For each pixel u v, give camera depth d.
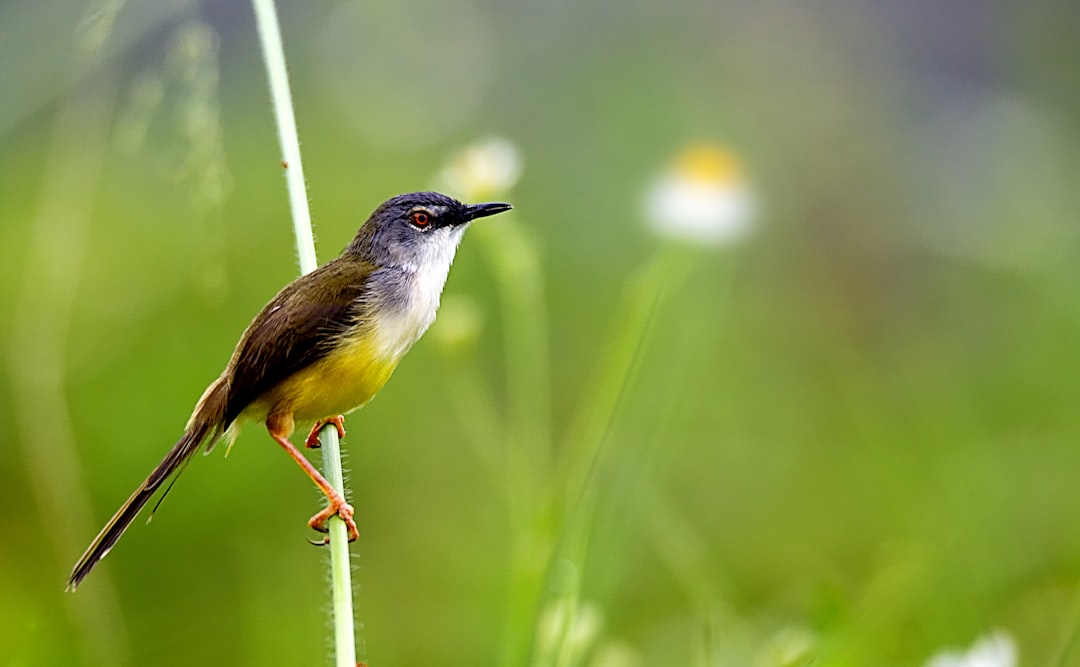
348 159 17.47
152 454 12.90
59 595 11.24
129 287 13.88
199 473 12.68
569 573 8.28
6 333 12.98
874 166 20.02
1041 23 19.98
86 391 13.20
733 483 13.91
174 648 11.82
